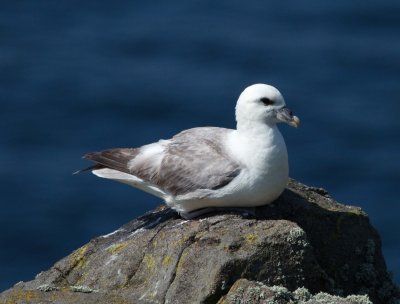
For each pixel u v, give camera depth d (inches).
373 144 801.6
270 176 369.1
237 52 958.4
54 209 729.0
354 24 1005.2
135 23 1032.2
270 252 344.2
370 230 388.5
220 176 370.9
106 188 751.7
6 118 864.9
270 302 323.9
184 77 919.0
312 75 908.6
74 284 375.2
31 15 1066.7
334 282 371.6
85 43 1000.9
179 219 387.2
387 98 871.1
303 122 833.5
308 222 383.2
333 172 768.3
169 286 346.9
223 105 866.1
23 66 961.5
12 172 778.8
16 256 687.7
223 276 336.8
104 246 385.7
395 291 385.7
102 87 907.4
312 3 1050.1
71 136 838.5
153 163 386.9
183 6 1062.4
